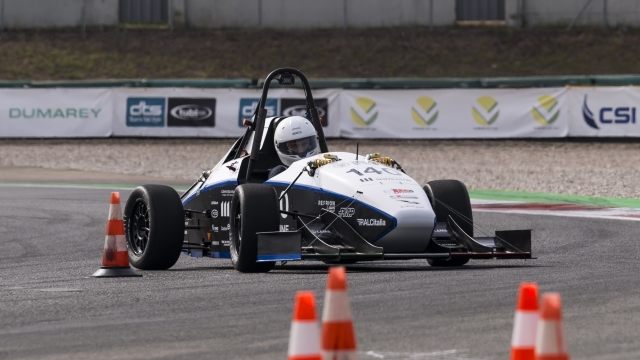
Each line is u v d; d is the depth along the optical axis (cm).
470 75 12456
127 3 13925
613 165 7956
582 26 13350
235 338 1925
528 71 12506
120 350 1827
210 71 12838
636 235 4162
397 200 2880
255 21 13762
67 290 2708
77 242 4403
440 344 1831
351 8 13650
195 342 1892
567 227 4616
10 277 3148
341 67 12788
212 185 3481
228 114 9500
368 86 9575
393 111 9350
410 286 2586
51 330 2052
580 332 1945
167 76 12712
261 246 2845
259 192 2984
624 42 12975
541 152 8750
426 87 9506
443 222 3170
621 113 8925
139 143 9662
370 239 2897
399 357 1725
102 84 9875
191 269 3328
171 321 2134
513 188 6919
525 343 1334
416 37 13262
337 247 2805
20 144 9694
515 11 13412
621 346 1808
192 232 3653
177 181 7600
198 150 9275
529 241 2908
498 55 12825
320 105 9344
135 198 3359
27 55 13100
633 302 2294
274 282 2758
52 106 9731
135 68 12900
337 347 1288
